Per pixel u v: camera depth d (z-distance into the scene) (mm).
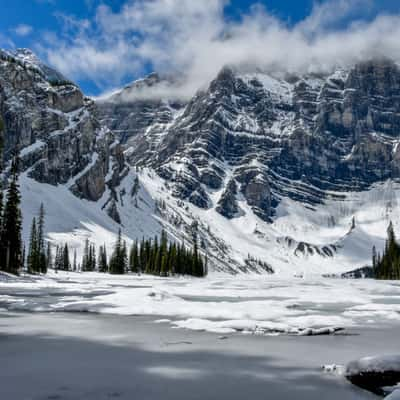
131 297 30297
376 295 47406
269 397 8820
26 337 15930
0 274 65812
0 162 72688
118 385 9609
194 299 37406
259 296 43281
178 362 11992
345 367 10703
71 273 126688
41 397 8656
